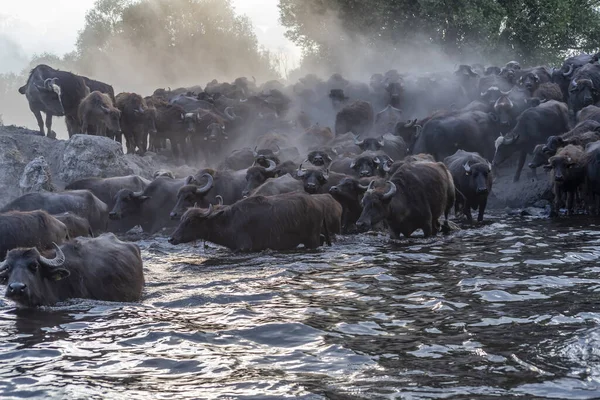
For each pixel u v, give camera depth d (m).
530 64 53.88
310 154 23.11
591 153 21.00
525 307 9.95
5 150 23.91
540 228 18.22
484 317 9.49
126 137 31.39
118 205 20.27
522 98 30.56
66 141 25.95
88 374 7.71
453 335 8.73
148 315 10.33
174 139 32.22
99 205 18.75
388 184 16.89
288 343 8.71
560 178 20.88
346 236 18.22
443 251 15.09
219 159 33.16
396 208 16.95
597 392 6.69
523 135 26.27
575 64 38.12
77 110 28.95
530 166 24.94
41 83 27.62
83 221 15.79
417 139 28.28
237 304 10.86
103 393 7.09
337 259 14.60
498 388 6.86
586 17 55.12
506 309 9.89
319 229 16.53
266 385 7.21
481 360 7.71
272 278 12.76
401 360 7.86
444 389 6.90
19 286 10.23
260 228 16.14
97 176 24.88
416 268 13.23
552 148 23.89
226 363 8.02
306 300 10.95
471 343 8.34
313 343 8.66
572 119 33.09
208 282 12.65
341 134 31.11
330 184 19.91
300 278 12.70
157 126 31.62
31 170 22.11
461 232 18.09
